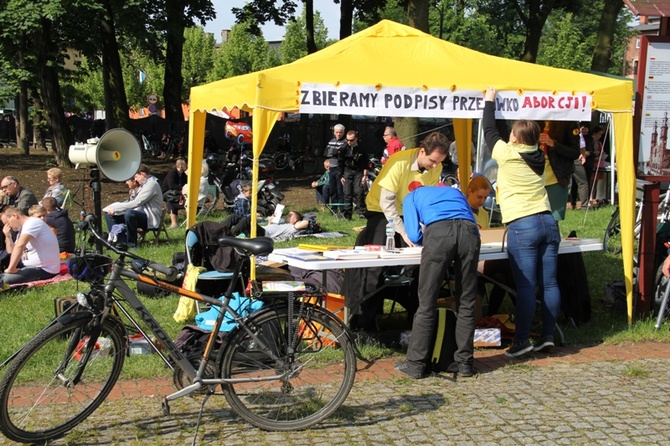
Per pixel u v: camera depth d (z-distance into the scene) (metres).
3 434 3.83
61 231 8.74
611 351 5.84
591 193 13.71
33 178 18.89
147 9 19.09
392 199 5.87
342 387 4.28
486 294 7.27
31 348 3.87
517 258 5.59
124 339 4.21
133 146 7.45
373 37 6.36
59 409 4.10
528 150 5.56
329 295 6.02
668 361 5.59
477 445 4.04
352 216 13.27
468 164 8.20
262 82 5.39
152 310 6.59
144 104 50.00
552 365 5.48
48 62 19.56
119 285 4.08
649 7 6.04
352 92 5.59
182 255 6.85
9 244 8.41
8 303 7.07
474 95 5.82
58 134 20.41
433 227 5.05
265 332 4.15
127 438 4.06
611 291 7.02
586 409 4.58
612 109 6.17
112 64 21.23
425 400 4.70
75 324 3.99
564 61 42.69
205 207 13.21
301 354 4.27
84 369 4.07
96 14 17.58
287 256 5.54
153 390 4.82
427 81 5.77
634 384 5.06
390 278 5.97
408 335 5.74
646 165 6.36
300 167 22.30
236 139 20.89
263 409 4.23
